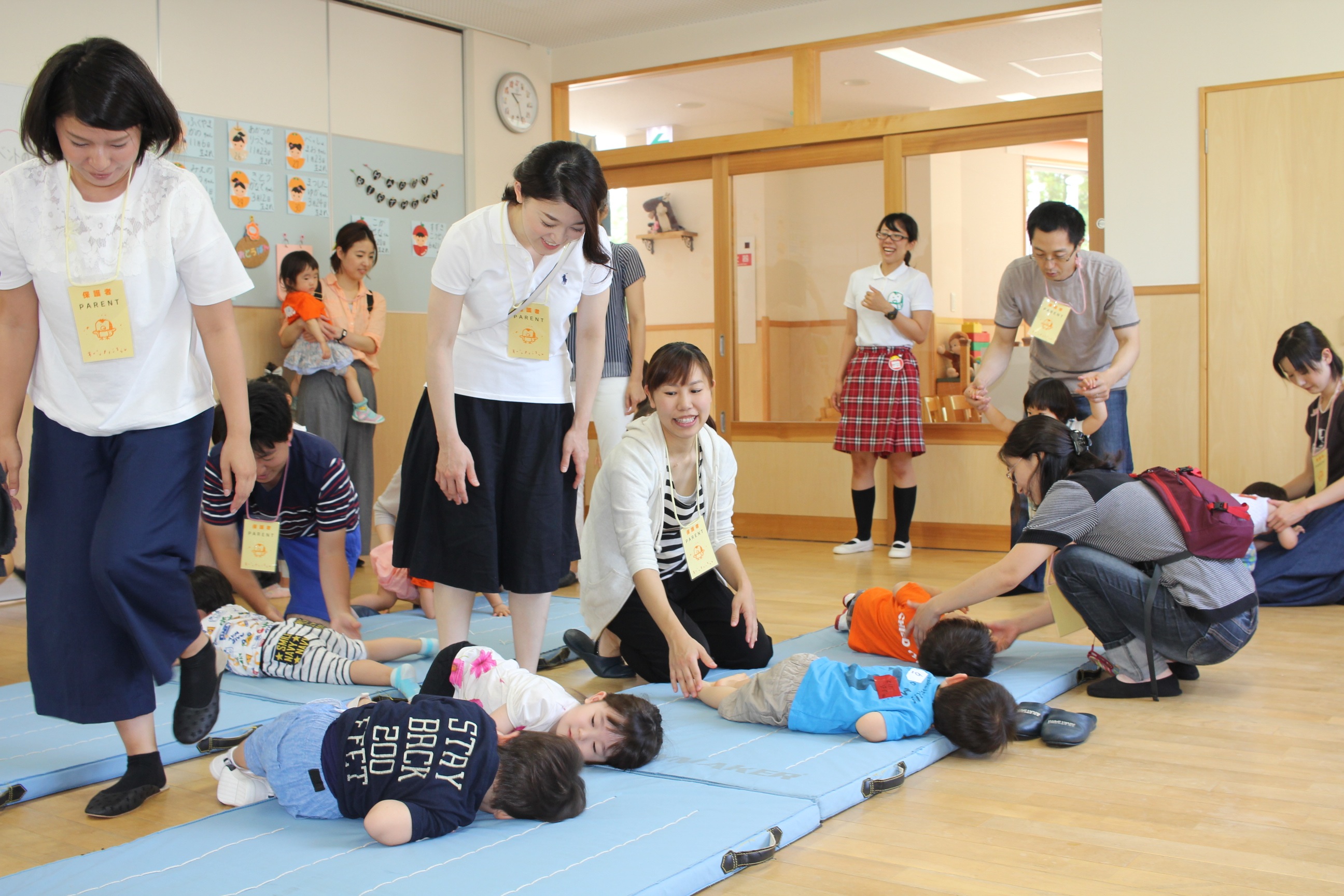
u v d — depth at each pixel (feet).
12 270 6.28
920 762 7.39
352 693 9.20
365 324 17.44
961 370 18.60
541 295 7.97
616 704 7.15
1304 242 15.40
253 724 8.28
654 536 9.26
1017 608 13.19
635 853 5.66
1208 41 15.76
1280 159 15.47
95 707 6.54
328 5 17.99
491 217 7.73
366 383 17.39
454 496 8.04
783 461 20.21
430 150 19.74
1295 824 6.27
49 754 7.76
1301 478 14.10
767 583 15.28
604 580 9.43
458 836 5.99
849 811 6.61
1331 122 15.17
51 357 6.41
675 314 21.21
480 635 11.69
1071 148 17.88
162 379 6.43
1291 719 8.41
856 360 17.84
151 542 6.31
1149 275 16.28
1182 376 16.15
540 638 8.64
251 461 6.72
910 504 17.76
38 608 6.51
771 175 20.02
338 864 5.59
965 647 9.07
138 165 6.29
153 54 15.74
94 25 15.11
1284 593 12.96
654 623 9.53
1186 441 16.16
